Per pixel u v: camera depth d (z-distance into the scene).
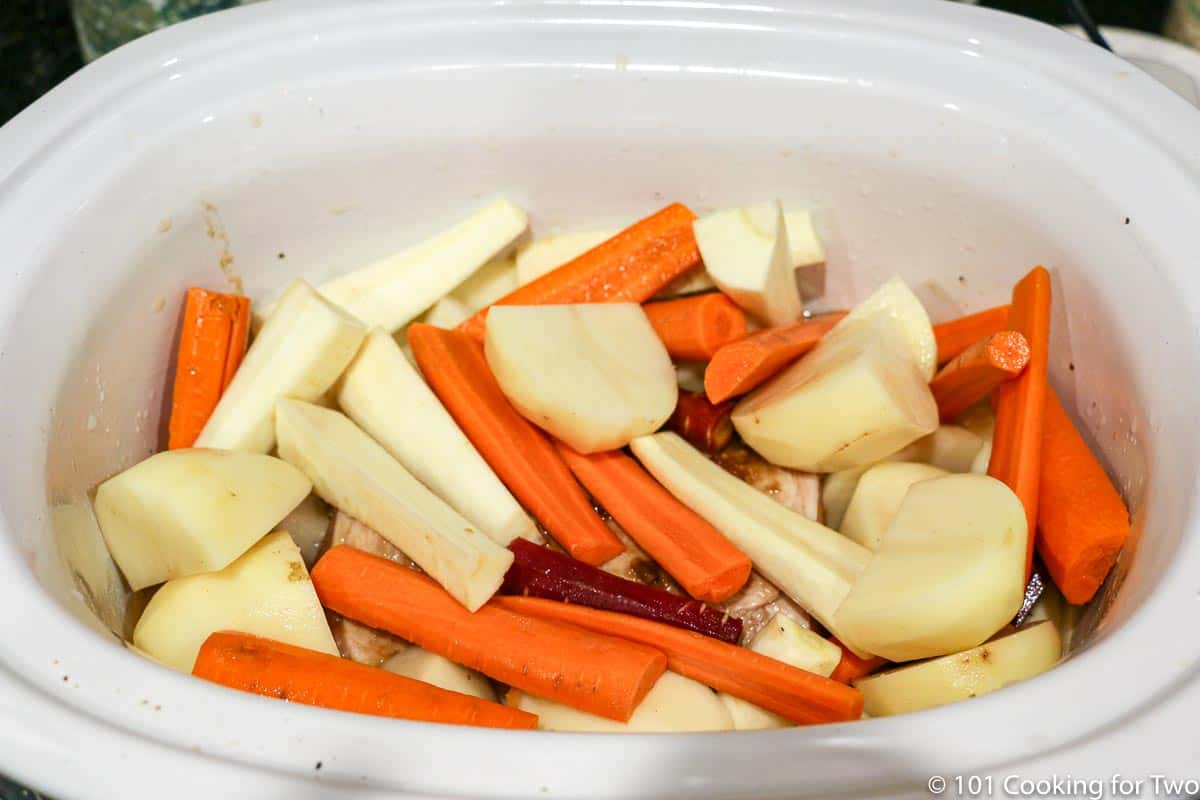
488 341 1.04
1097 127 0.99
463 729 0.62
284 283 1.17
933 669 0.86
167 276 1.06
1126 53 1.27
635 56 1.09
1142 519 0.88
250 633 0.89
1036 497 0.95
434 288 1.15
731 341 1.12
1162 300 0.90
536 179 1.17
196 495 0.89
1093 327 1.01
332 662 0.84
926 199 1.11
